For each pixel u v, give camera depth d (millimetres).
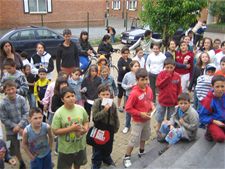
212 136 4902
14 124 4938
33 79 7031
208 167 4129
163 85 5949
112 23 34188
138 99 5008
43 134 4500
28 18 23141
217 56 7660
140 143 5398
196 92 6562
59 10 24375
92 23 26391
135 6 38812
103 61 6922
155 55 7895
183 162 4375
